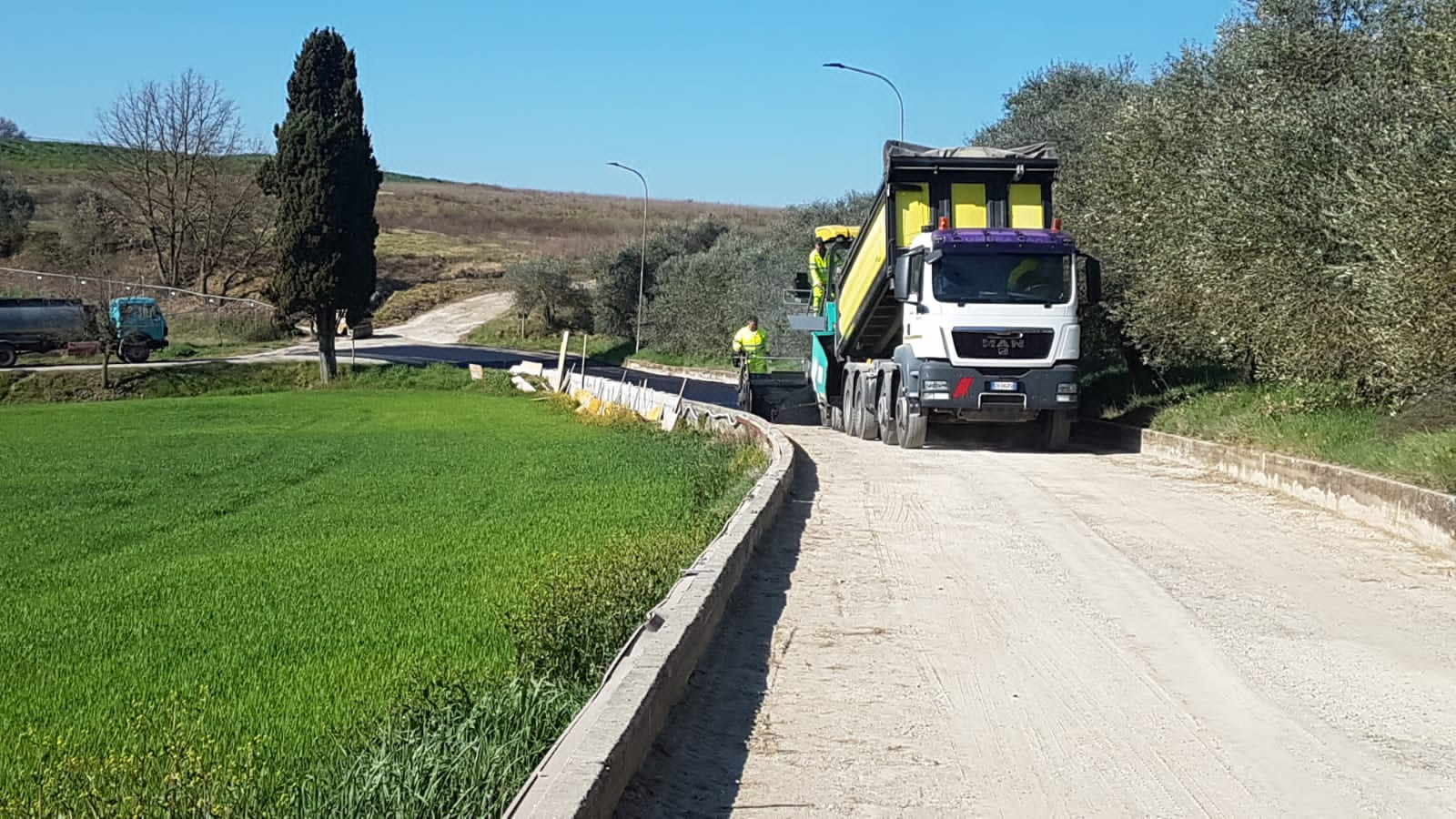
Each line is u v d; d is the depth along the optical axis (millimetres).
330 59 46281
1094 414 23938
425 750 5434
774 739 6180
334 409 39469
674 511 14781
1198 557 10938
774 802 5344
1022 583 9875
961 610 8977
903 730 6309
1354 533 12164
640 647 6758
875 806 5289
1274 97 15438
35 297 59750
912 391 20453
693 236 73125
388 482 19625
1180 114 18359
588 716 5574
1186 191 17031
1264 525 12688
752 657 7727
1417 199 10977
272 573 11719
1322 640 8016
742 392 31016
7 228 81625
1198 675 7223
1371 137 13117
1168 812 5195
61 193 92875
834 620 8688
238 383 49375
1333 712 6543
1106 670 7355
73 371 47625
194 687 7457
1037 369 19797
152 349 53969
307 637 8836
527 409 39000
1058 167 21703
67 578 11812
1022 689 6996
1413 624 8438
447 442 27141
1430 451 12359
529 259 82000
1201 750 5961
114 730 6617
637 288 70750
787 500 14711
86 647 8711
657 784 5512
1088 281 20031
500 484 18891
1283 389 18000
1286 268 14305
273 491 18906
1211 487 15812
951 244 19797
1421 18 12680
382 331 78688
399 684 7191
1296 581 9898
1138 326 19594
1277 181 14328
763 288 50969
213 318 66438
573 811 4426
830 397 27109
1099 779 5586
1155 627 8391
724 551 9711
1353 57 16125
